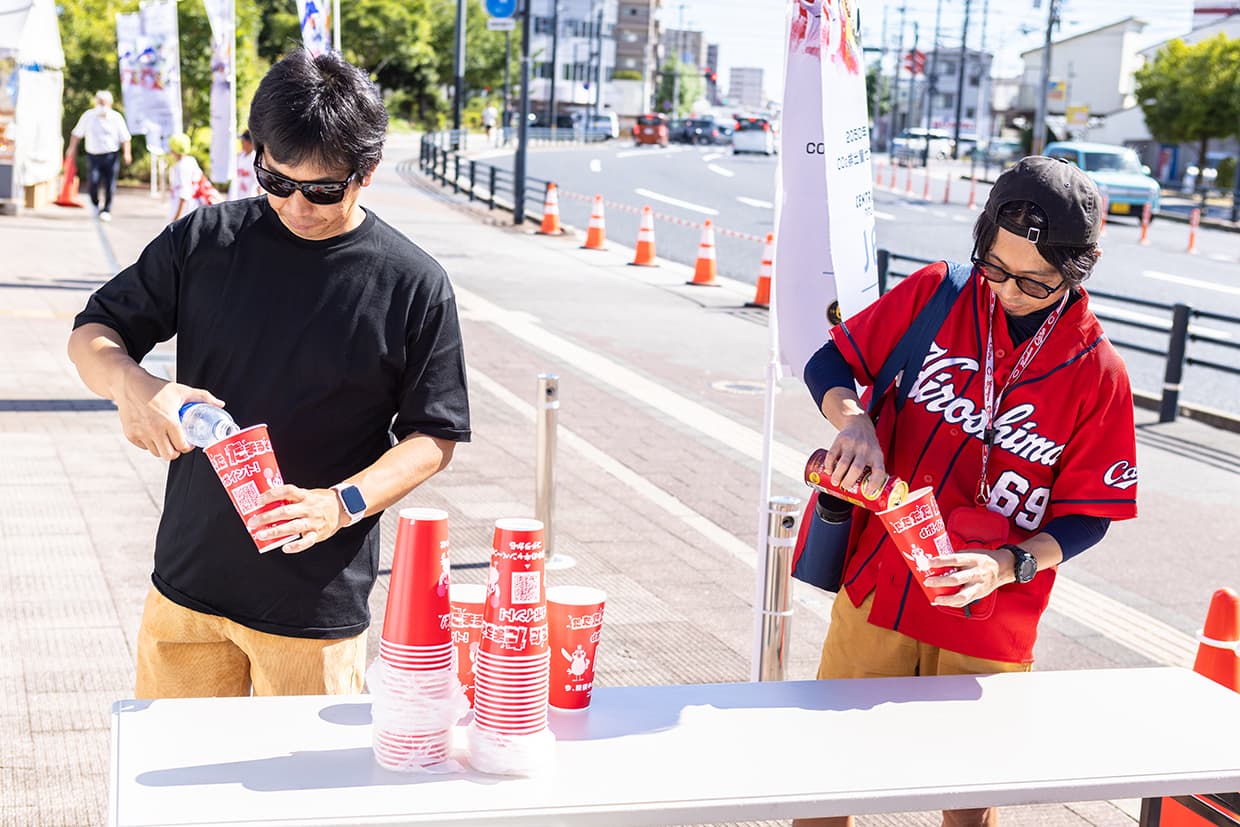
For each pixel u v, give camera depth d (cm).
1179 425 1022
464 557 573
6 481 626
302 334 242
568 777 202
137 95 1162
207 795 188
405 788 195
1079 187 236
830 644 285
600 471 753
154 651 257
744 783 204
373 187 2867
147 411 220
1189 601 602
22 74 1723
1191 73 4341
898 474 268
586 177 3491
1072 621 566
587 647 228
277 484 213
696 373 1075
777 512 357
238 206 248
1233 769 222
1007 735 231
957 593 237
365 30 6016
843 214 350
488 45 7131
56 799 343
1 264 1291
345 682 257
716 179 3688
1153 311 1612
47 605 478
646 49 12875
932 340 262
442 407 250
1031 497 260
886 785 207
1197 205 3884
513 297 1431
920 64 7850
